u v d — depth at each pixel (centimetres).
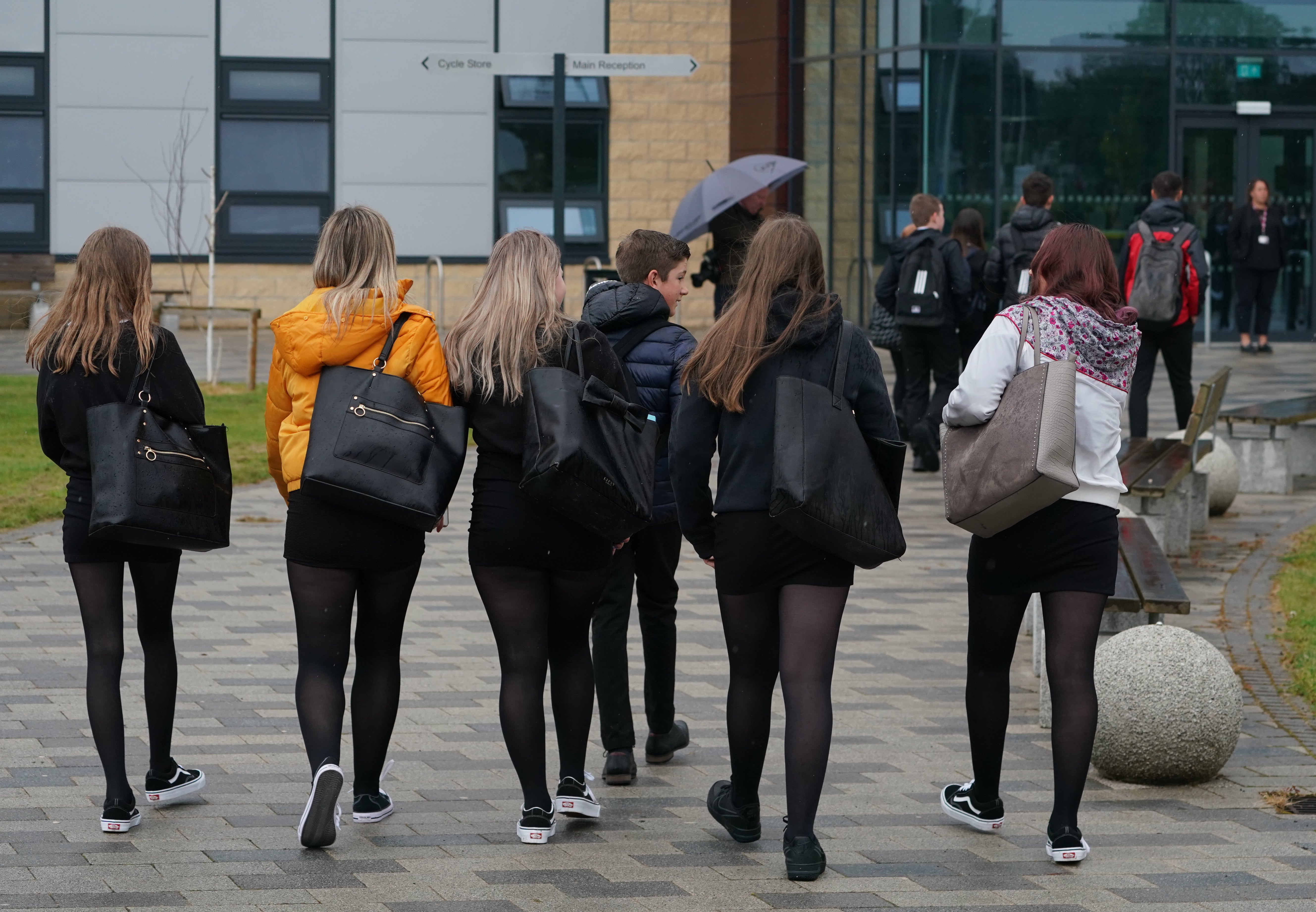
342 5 2902
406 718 731
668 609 659
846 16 2825
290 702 751
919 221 1470
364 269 555
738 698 548
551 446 529
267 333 2883
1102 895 507
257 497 1370
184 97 2883
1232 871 534
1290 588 1027
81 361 562
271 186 2908
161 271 2888
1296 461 1599
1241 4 2722
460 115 2939
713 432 540
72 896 489
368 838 560
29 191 2869
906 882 518
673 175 3006
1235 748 673
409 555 555
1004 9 2666
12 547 1134
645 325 623
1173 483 1019
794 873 514
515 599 557
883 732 719
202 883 504
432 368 554
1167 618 954
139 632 592
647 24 2970
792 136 2980
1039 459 516
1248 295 2598
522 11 2938
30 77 2861
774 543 526
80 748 668
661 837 568
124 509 546
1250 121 2745
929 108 2666
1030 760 680
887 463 543
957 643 894
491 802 610
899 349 1631
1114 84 2705
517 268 560
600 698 638
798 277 535
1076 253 554
